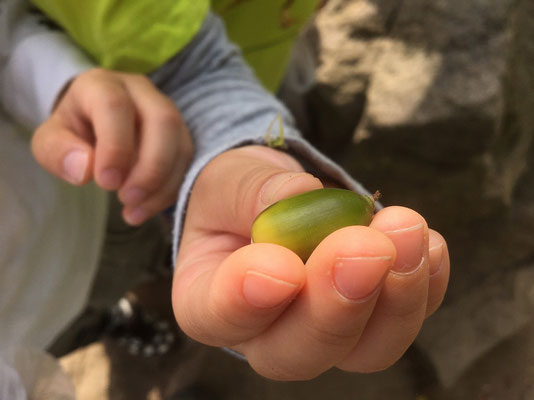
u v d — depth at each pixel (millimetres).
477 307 353
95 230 219
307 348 80
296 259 75
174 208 161
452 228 338
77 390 370
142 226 254
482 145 278
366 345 87
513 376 343
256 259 74
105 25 155
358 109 315
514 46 274
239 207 100
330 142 341
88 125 149
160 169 139
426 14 285
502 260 349
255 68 255
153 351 374
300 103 332
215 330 85
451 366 343
